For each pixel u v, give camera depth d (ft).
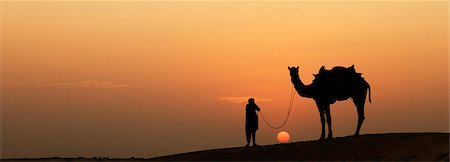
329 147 98.27
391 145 91.71
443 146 84.64
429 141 89.04
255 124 111.75
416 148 87.04
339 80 105.09
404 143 91.40
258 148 107.04
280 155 99.96
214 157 106.32
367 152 91.66
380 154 88.89
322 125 105.81
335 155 93.71
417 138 92.43
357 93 105.19
